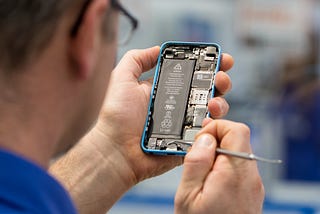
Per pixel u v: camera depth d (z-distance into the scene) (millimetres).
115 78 1144
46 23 645
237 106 2811
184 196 897
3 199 618
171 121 1093
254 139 2629
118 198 1138
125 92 1130
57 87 671
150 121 1104
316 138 2738
